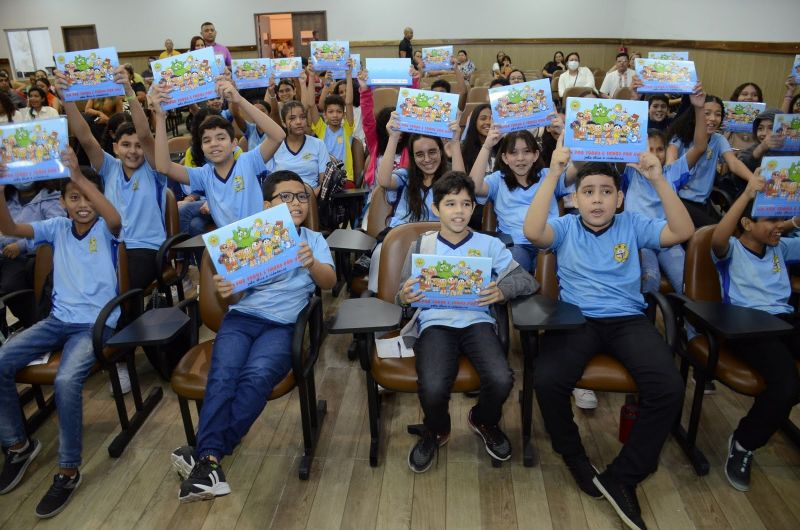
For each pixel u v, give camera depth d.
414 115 2.53
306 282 2.11
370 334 1.91
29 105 6.95
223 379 1.80
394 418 2.32
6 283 2.67
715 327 1.73
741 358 1.88
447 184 1.96
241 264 1.82
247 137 4.46
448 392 1.81
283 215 1.85
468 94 6.36
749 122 4.03
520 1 11.74
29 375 2.00
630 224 2.03
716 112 3.18
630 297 1.98
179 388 1.89
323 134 4.23
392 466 2.05
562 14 11.72
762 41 6.70
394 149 2.64
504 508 1.85
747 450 1.88
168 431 2.28
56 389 1.91
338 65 4.63
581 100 1.91
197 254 3.21
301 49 12.36
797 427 2.18
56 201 2.88
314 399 2.16
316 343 2.07
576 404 2.37
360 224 3.57
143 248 2.78
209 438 1.73
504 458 2.01
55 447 2.22
